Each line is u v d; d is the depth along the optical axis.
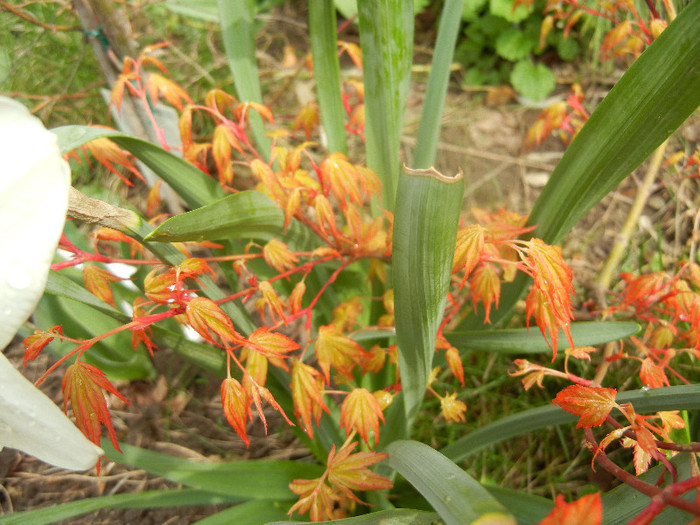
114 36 0.33
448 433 0.37
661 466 0.20
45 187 0.13
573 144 0.21
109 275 0.25
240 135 0.27
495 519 0.13
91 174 0.48
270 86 0.57
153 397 0.39
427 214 0.17
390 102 0.27
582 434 0.36
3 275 0.13
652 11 0.30
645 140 0.20
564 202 0.23
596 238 0.46
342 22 0.62
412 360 0.23
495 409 0.38
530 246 0.21
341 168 0.26
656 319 0.30
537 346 0.26
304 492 0.23
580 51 0.58
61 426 0.13
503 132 0.54
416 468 0.20
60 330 0.22
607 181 0.22
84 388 0.20
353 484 0.22
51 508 0.23
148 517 0.35
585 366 0.37
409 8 0.25
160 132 0.29
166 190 0.42
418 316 0.20
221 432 0.38
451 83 0.58
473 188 0.50
